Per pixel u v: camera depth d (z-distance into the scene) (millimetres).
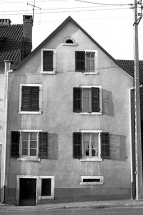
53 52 25266
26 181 24109
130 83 25500
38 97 24797
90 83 25172
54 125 24578
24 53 29219
